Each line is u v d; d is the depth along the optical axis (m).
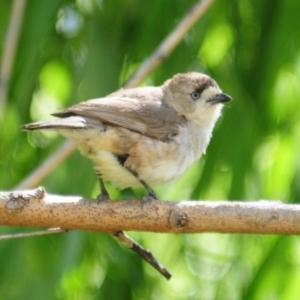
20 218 8.32
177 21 12.87
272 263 12.22
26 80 12.56
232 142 12.95
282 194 13.51
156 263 8.66
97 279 13.86
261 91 12.90
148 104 10.66
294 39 12.76
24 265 12.16
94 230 8.55
